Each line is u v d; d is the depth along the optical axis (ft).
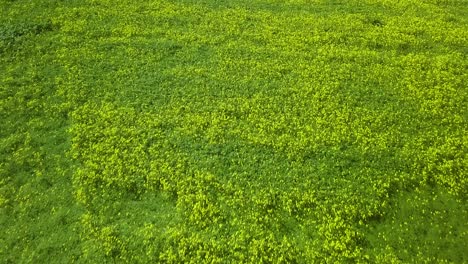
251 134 62.08
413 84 70.38
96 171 57.82
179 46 79.00
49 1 89.56
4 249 50.39
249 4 90.74
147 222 52.29
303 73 73.00
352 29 83.66
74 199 55.11
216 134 62.08
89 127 63.62
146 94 69.26
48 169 58.59
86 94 69.36
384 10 89.51
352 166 57.98
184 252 49.01
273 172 57.36
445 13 88.28
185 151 60.18
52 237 51.34
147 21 85.40
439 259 48.47
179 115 65.36
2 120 64.95
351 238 50.19
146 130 63.21
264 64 75.00
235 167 57.93
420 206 53.47
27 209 54.08
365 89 69.87
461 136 62.18
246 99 67.97
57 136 62.85
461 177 56.24
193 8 89.10
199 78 72.18
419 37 81.56
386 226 51.52
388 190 55.16
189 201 53.83
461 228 51.29
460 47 79.00
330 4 90.99
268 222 51.98
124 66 74.69
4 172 58.08
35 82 71.31
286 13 88.17
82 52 77.36
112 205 54.24
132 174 57.31
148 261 48.80
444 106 66.80
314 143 60.75
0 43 78.07
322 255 48.73
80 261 49.11
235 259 48.55
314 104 67.15
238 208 53.42
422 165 57.98
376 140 61.26
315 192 54.75
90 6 89.04
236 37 81.56
